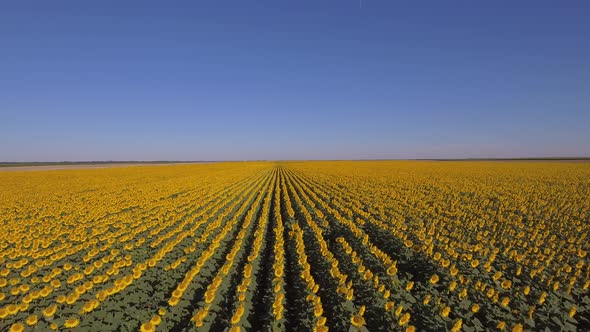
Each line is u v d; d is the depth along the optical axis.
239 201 23.47
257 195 28.00
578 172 42.97
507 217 16.25
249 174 53.81
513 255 9.84
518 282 8.66
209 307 7.39
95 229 14.51
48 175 48.91
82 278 9.39
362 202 20.89
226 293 8.57
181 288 8.05
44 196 25.53
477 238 11.84
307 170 60.06
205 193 27.50
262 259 11.56
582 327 7.12
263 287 9.58
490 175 39.53
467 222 14.80
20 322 6.90
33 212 19.62
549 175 38.53
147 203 21.83
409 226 14.05
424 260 10.14
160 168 72.69
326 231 14.62
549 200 20.56
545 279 8.46
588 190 24.66
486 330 6.43
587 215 16.33
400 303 7.28
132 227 15.65
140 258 11.38
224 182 37.62
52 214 18.64
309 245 12.46
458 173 43.44
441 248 10.78
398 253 11.53
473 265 8.98
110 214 18.81
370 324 7.05
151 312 7.54
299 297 8.38
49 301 8.09
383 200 20.66
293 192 27.41
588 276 8.62
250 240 13.73
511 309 7.33
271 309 7.50
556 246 11.27
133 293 8.49
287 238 14.29
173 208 19.62
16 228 14.38
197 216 17.89
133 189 30.08
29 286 8.50
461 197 22.39
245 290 8.14
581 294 8.08
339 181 34.03
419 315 7.02
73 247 12.40
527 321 6.57
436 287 8.91
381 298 7.56
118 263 9.93
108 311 7.56
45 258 11.63
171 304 7.50
